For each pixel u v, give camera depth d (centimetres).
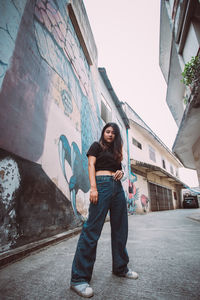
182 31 549
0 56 194
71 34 463
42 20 311
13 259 168
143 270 145
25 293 106
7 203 184
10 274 137
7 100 201
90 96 613
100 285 117
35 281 124
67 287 115
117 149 150
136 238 291
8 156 195
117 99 973
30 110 250
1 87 193
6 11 210
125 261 135
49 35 336
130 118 1203
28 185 226
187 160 1043
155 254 194
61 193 323
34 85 267
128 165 1037
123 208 144
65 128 376
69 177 370
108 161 143
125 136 1093
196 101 470
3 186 182
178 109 999
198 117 552
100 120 736
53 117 325
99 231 125
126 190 916
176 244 244
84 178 469
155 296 100
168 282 120
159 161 1673
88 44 599
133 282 121
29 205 222
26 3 258
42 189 259
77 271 113
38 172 254
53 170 302
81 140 475
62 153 347
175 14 588
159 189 1520
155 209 1309
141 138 1388
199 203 2216
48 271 144
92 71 666
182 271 141
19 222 199
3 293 105
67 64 420
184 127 622
